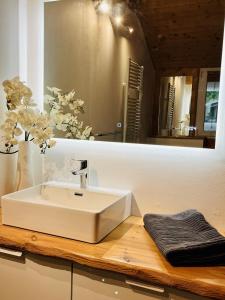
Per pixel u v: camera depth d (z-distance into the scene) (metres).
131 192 1.39
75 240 1.04
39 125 1.42
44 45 1.59
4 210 1.17
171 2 1.32
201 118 1.26
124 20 1.42
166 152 1.32
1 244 1.06
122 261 0.90
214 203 1.25
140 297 0.90
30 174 1.49
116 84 1.44
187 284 0.82
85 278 0.96
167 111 1.33
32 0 1.57
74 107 1.54
